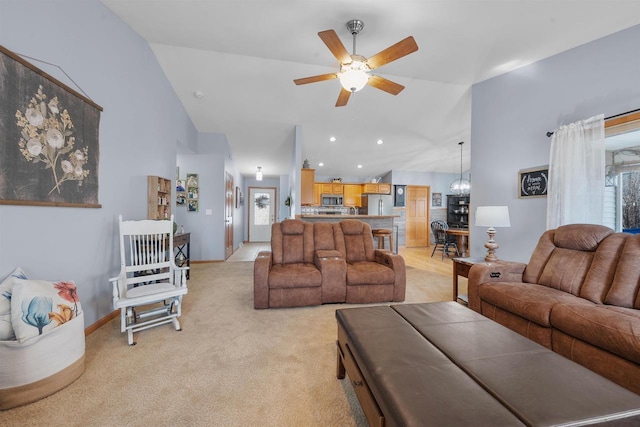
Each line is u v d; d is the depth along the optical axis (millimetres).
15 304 1396
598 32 2486
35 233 1738
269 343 2088
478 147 3707
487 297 2305
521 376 993
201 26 2723
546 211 2920
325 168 7801
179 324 2342
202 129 5262
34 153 1700
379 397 953
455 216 8320
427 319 1547
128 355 1888
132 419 1310
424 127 5355
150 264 2408
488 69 3322
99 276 2346
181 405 1408
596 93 2561
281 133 5492
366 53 3035
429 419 780
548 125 2928
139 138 2986
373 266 3193
